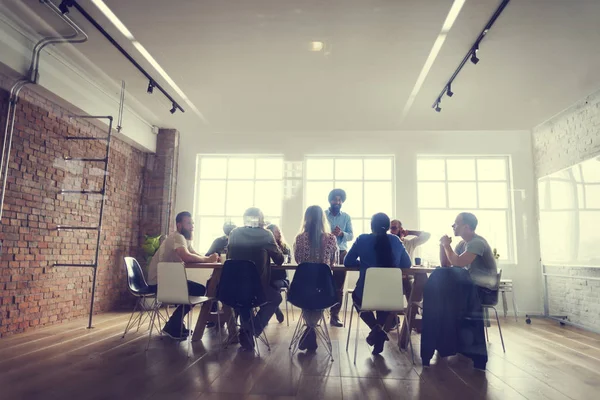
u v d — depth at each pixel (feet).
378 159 23.30
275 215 23.34
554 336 14.47
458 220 11.05
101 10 11.64
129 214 19.85
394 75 15.61
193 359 10.34
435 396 7.77
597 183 15.62
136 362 9.93
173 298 11.32
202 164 24.06
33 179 13.64
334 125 21.91
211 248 15.23
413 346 12.38
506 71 15.10
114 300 17.89
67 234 15.15
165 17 12.01
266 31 12.71
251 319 11.54
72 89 14.84
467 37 12.85
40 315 13.93
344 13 11.68
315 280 10.52
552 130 19.69
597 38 12.78
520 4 11.10
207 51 13.98
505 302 20.06
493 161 22.30
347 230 17.34
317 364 10.10
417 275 12.43
